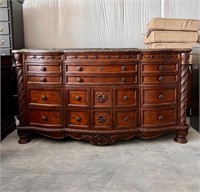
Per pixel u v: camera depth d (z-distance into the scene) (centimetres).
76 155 256
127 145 282
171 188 194
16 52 275
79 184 201
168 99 279
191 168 225
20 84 281
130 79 270
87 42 405
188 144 282
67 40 404
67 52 266
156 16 401
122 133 276
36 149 272
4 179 209
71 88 272
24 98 284
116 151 266
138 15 400
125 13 400
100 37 404
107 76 267
